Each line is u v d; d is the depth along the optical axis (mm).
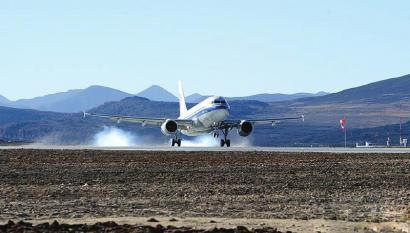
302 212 85250
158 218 78625
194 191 106125
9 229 65562
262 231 66188
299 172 134500
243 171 136375
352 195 102062
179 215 81938
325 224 73750
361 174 130250
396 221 76625
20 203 93125
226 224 73500
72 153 195000
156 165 149625
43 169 140625
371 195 101875
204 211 85750
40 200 96438
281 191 106562
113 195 101750
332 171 135875
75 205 91062
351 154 191500
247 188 109625
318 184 115125
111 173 132500
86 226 67500
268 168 142125
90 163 156000
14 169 140625
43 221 76000
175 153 196125
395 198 98562
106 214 82625
